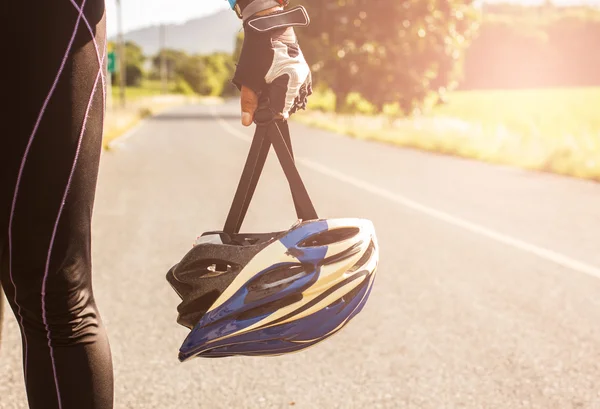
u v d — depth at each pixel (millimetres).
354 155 15203
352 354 3232
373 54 37750
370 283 1459
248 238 1516
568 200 8516
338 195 8781
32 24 1253
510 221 7000
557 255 5434
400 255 5398
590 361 3150
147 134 22766
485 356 3215
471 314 3879
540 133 18203
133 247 5602
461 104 53375
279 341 1370
